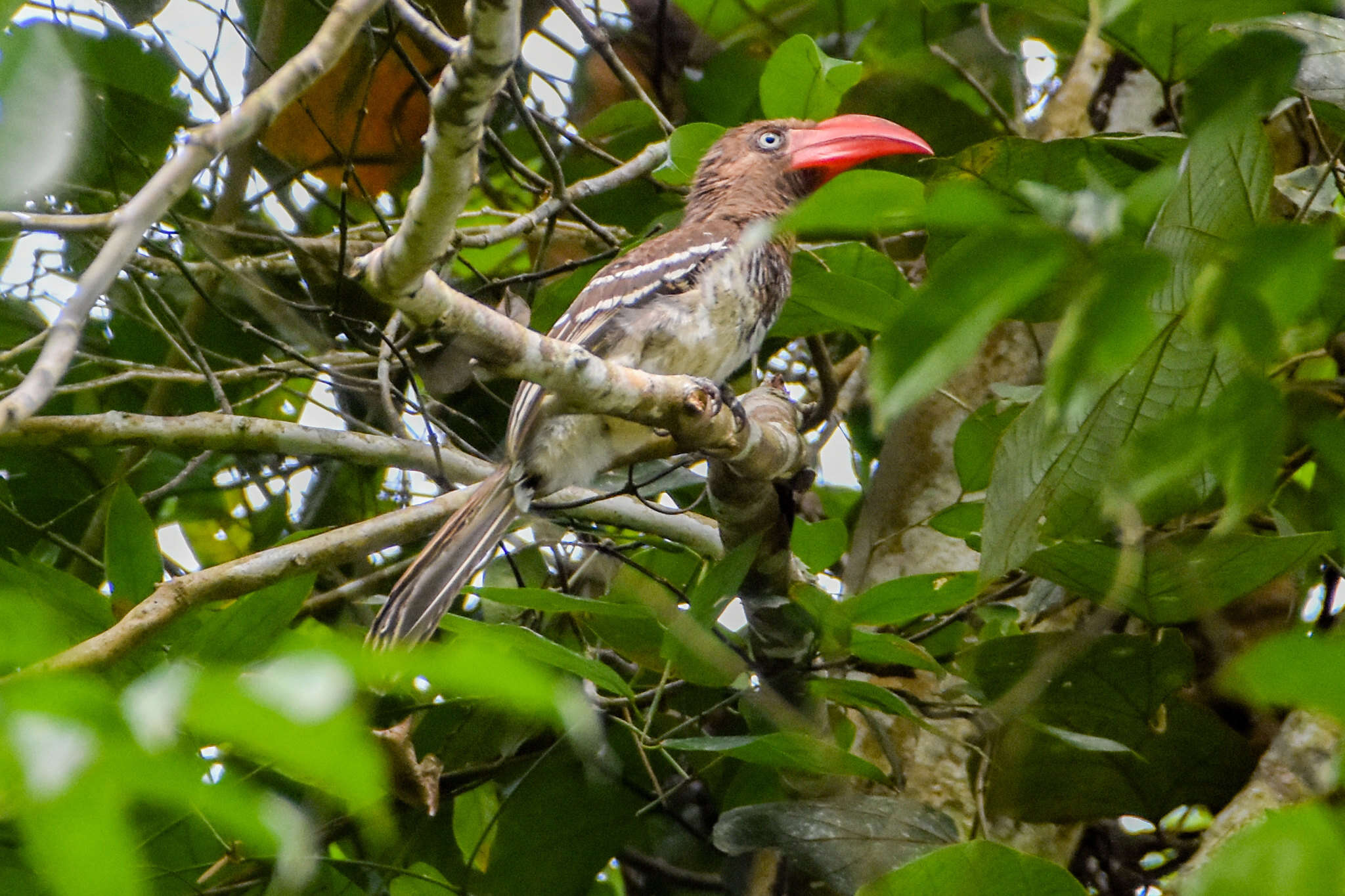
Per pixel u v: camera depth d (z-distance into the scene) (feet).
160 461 32.58
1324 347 18.62
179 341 31.55
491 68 13.82
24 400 12.34
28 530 31.22
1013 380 29.25
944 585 22.26
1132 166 22.91
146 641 21.29
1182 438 10.48
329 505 33.63
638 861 31.24
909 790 26.71
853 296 23.88
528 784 28.94
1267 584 21.89
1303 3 9.18
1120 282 7.96
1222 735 23.31
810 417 28.53
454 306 17.13
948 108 35.12
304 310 30.30
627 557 26.16
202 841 21.76
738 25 35.01
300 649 7.73
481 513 24.53
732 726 29.89
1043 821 24.99
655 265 27.78
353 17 14.67
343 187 26.12
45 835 6.88
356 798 7.20
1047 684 23.20
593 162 34.58
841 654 23.99
